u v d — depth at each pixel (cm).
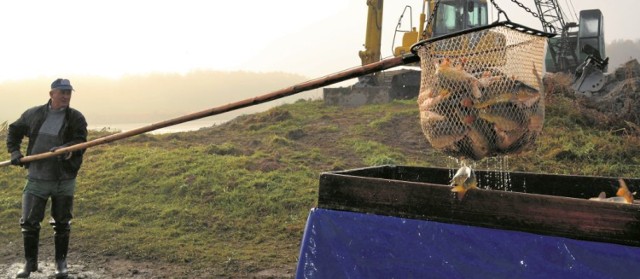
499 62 308
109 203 969
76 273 623
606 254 266
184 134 1688
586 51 2292
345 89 2150
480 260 298
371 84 2255
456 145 320
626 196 345
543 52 326
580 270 271
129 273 627
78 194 1022
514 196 293
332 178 352
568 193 411
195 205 956
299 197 983
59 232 600
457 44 315
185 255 699
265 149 1415
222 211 925
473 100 306
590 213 272
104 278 607
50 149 585
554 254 279
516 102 303
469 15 2177
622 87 1670
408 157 1346
